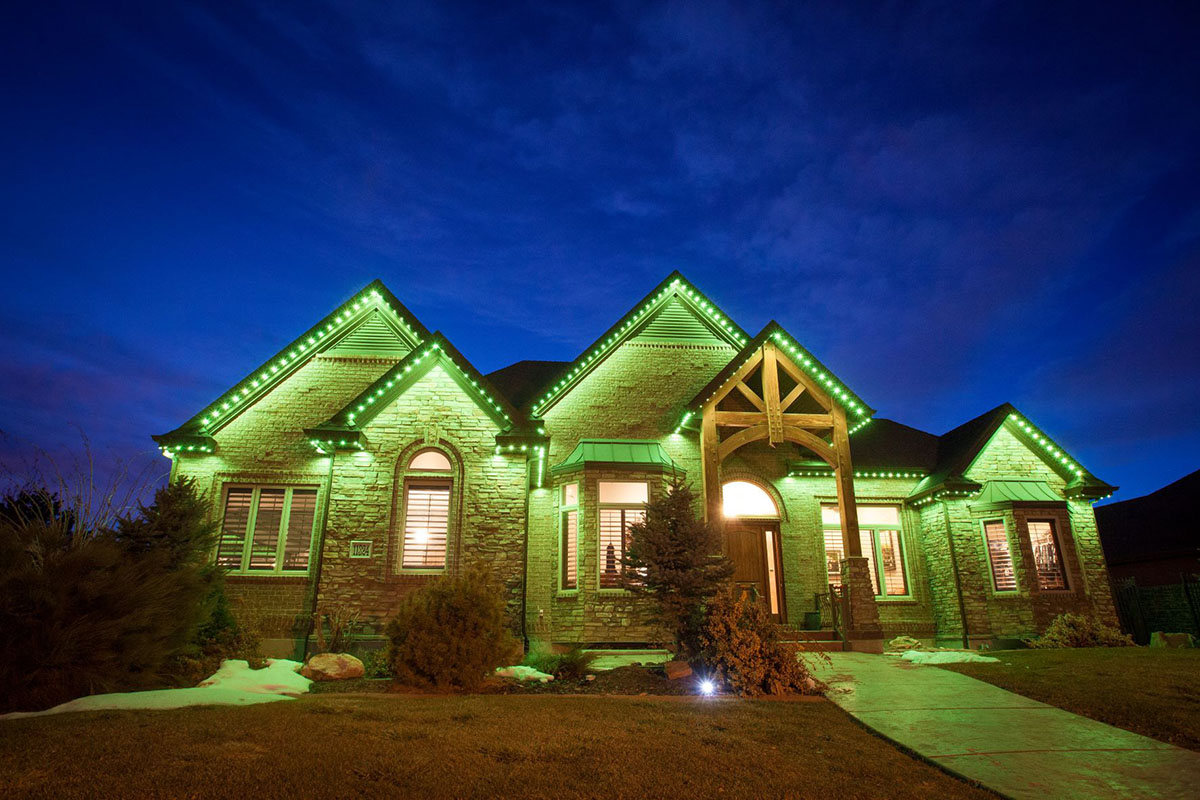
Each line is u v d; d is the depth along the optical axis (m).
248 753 6.42
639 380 19.41
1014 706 9.76
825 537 19.55
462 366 17.14
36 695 8.55
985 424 19.88
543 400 18.77
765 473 19.39
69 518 12.54
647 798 5.89
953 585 18.38
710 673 11.18
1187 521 25.17
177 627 10.38
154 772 5.75
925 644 17.48
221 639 12.49
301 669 11.89
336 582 15.55
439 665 10.45
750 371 18.03
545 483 18.00
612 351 19.67
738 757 7.12
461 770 6.29
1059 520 18.69
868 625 15.98
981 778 6.88
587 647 15.80
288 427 18.06
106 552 9.73
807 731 8.38
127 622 9.38
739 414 17.47
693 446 18.92
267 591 16.52
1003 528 18.70
